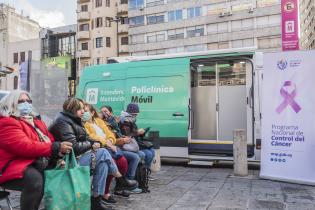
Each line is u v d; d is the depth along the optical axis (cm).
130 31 6081
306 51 714
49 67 1447
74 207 360
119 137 638
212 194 603
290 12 1302
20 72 3456
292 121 719
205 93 1016
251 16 5203
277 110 739
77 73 6212
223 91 992
